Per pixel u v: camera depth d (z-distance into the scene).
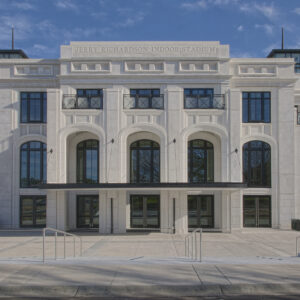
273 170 23.70
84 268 10.30
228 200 21.92
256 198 23.89
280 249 16.09
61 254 14.59
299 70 29.44
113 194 21.67
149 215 23.81
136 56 23.94
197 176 24.06
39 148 24.27
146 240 18.88
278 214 23.52
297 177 24.17
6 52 28.72
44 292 8.52
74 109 22.14
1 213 23.94
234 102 22.14
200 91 23.75
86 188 19.86
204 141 24.25
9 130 24.25
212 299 8.21
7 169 24.12
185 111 22.17
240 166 21.92
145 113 22.12
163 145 22.02
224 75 23.45
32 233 21.80
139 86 23.80
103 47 23.98
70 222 23.80
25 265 10.75
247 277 9.30
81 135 24.09
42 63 24.53
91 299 8.20
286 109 23.89
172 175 21.84
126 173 23.34
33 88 24.48
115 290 8.55
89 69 23.92
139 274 9.62
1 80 24.36
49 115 22.09
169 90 22.19
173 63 23.83
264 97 24.12
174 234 21.25
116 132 22.02
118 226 21.78
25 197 24.12
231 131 22.03
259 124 23.78
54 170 21.84
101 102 22.59
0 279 9.18
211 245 17.19
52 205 21.95
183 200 21.78
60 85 23.67
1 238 19.78
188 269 10.16
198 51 24.00
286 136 23.78
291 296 8.32
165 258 12.48
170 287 8.60
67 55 23.86
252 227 23.70
